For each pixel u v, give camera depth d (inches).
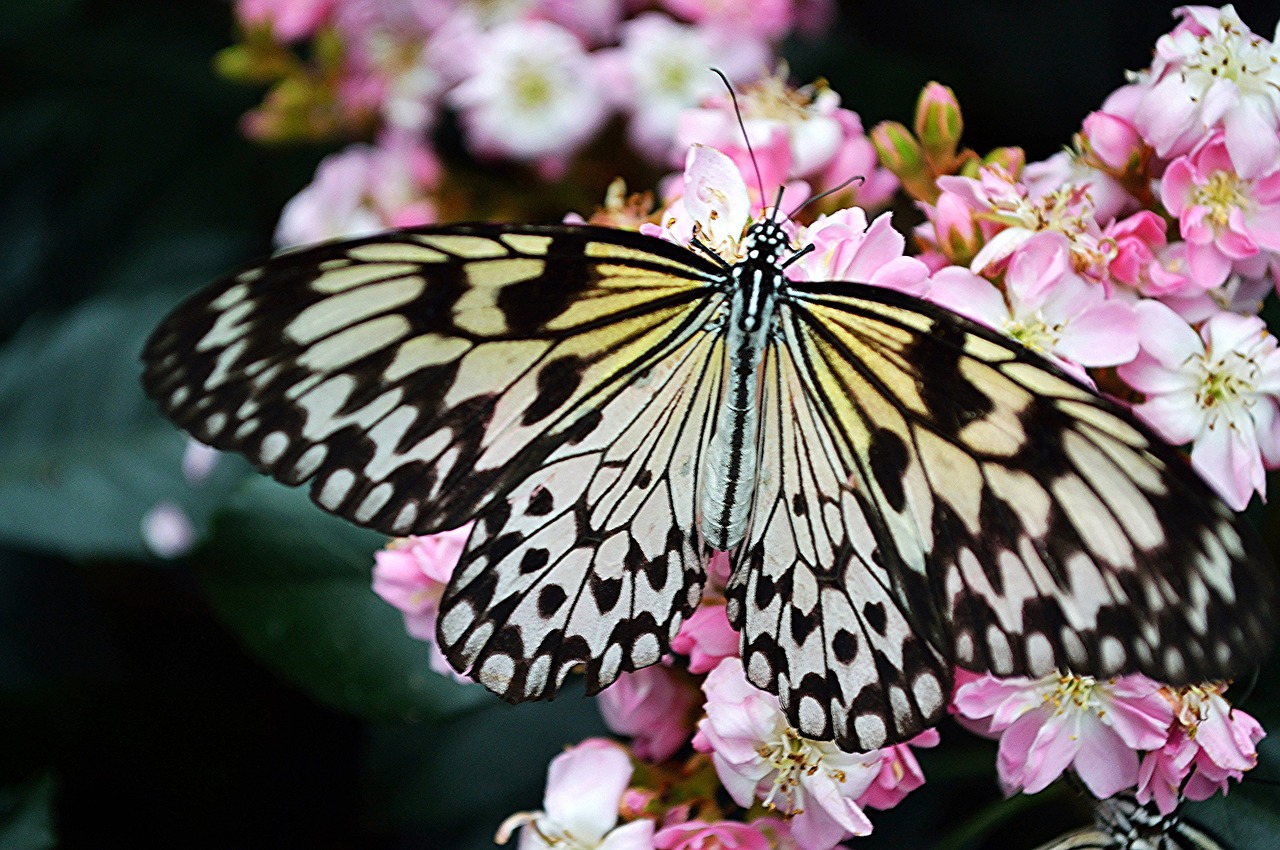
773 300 19.9
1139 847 20.6
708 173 20.6
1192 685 19.1
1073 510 19.3
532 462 20.0
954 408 19.6
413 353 19.7
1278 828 20.7
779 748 20.2
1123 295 21.0
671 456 20.2
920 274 20.3
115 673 24.4
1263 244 20.9
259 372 19.6
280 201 25.6
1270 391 20.8
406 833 23.5
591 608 20.1
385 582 21.4
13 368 24.8
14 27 25.5
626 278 19.9
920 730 19.7
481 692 22.4
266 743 23.8
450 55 25.1
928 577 19.6
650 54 24.8
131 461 24.5
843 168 21.9
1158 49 21.1
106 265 25.3
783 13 25.2
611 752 20.9
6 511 24.3
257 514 22.7
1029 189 21.4
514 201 25.1
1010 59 25.3
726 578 20.5
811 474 20.0
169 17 26.4
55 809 23.6
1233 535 18.9
